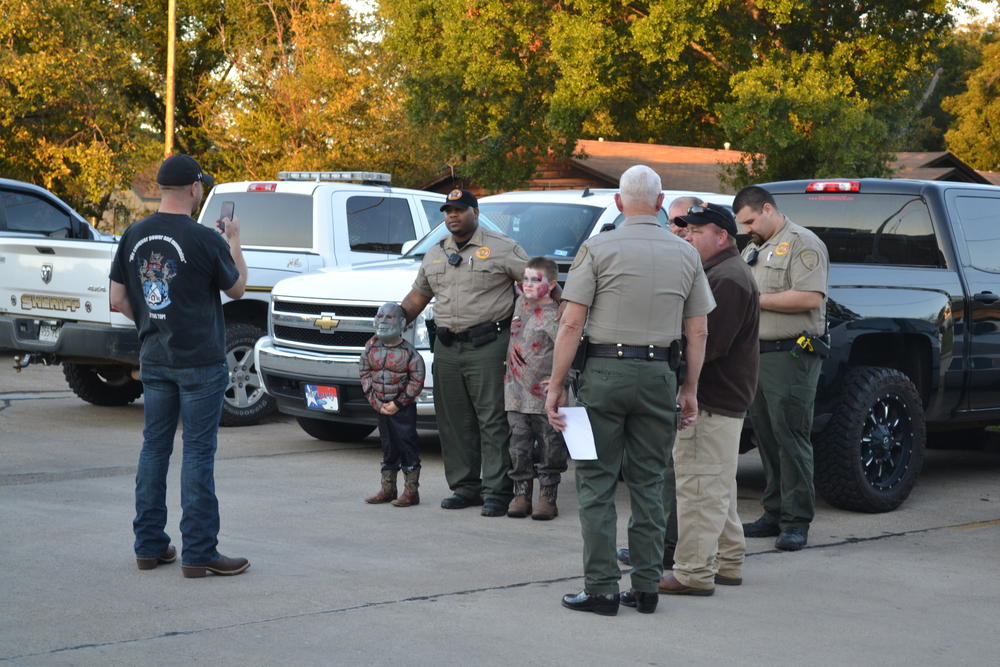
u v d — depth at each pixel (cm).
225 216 715
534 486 1012
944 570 744
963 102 6662
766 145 2802
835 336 894
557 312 855
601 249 618
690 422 639
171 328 675
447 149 3562
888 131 3198
